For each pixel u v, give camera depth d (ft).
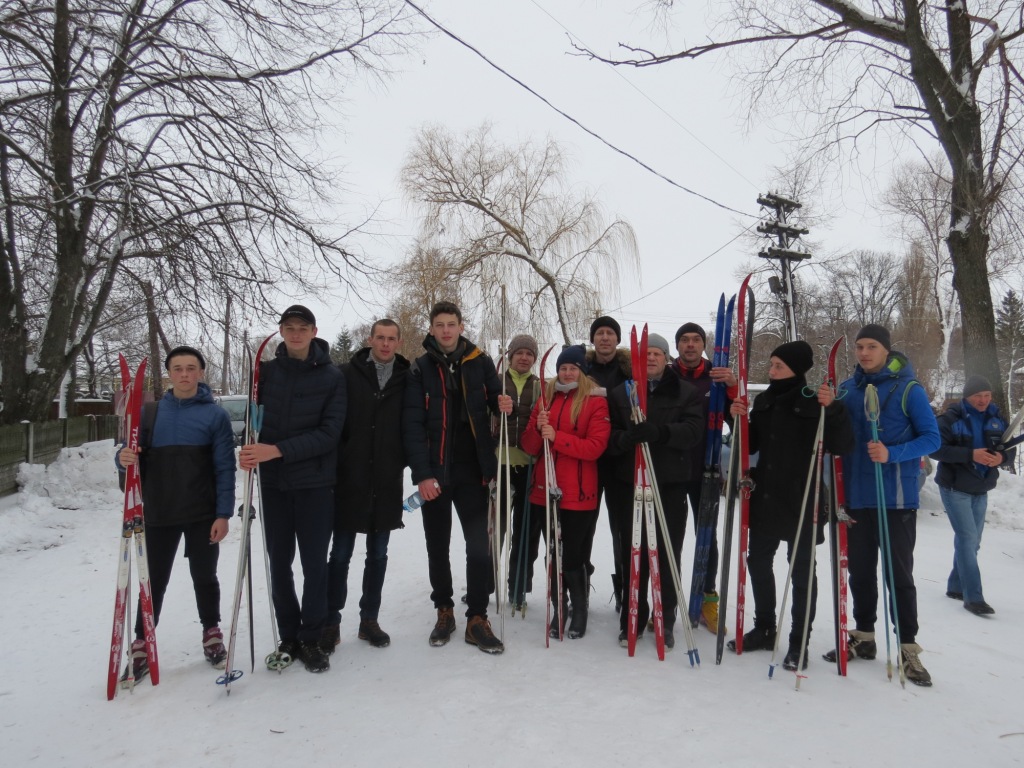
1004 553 20.12
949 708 9.59
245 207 37.73
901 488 10.97
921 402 11.06
